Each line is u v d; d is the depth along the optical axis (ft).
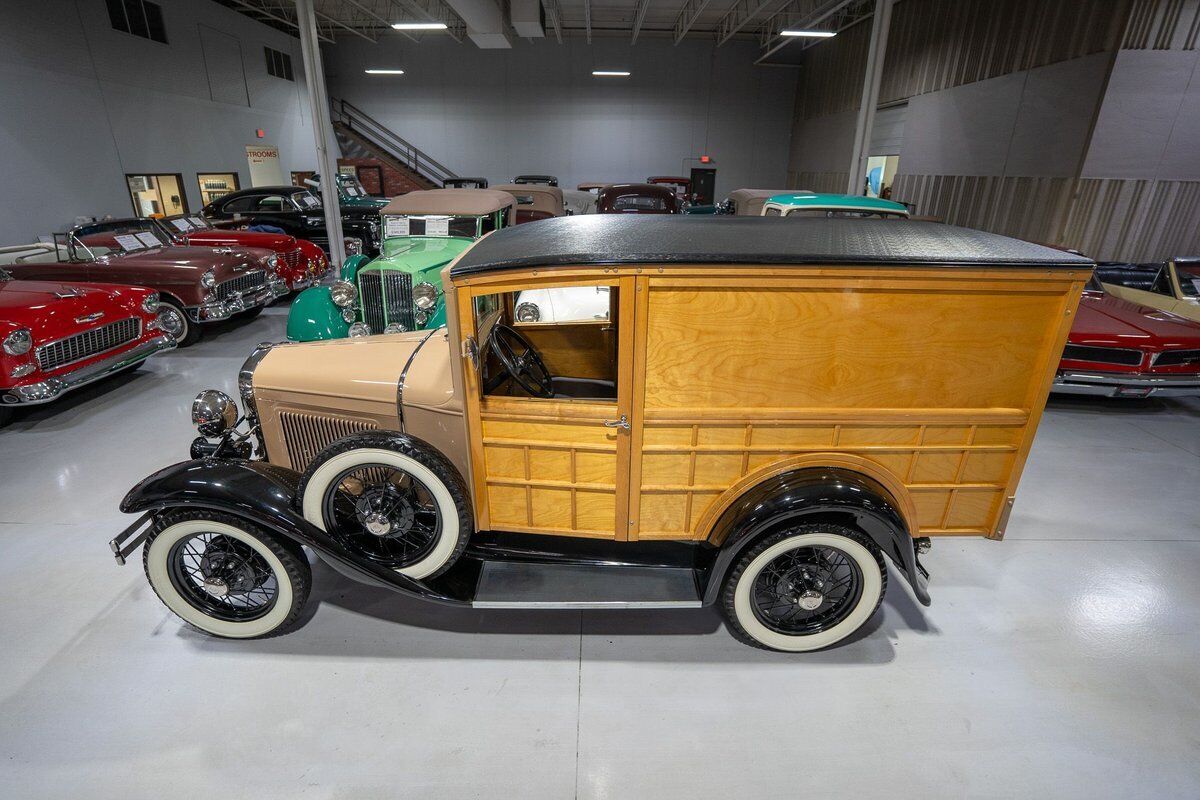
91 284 18.97
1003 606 10.27
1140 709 8.29
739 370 7.52
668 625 9.75
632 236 7.93
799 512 7.70
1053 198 32.94
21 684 8.41
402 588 8.49
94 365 17.52
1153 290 22.33
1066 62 31.86
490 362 9.57
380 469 8.68
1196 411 19.36
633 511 8.41
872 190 53.67
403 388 9.07
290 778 7.16
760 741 7.73
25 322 15.61
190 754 7.43
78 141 36.83
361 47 66.59
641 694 8.43
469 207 22.52
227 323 28.66
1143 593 10.62
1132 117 29.71
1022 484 14.42
